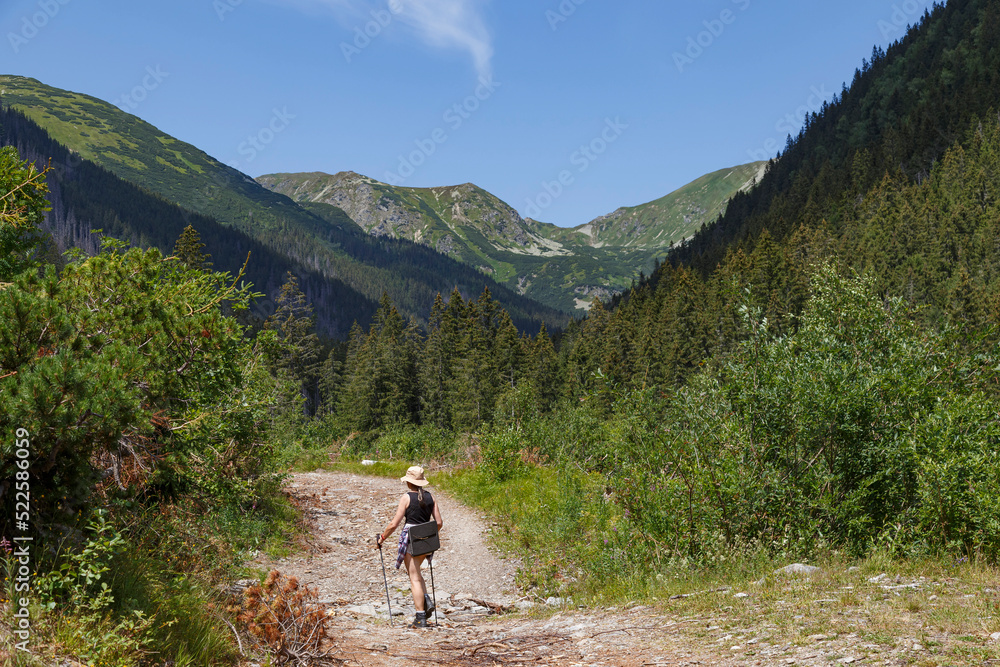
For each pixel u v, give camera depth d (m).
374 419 67.81
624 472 8.85
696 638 4.95
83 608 4.06
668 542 7.78
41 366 3.86
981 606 4.61
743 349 8.65
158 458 6.29
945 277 102.69
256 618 4.83
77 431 4.00
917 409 7.83
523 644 5.64
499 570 10.14
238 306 8.80
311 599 5.42
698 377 8.87
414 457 26.30
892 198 146.00
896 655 3.84
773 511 7.55
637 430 8.66
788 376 8.12
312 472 22.50
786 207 182.88
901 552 6.70
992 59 194.75
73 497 4.59
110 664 3.54
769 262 112.25
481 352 79.25
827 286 9.36
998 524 6.15
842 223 149.38
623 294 172.25
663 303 115.69
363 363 76.25
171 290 6.44
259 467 10.65
